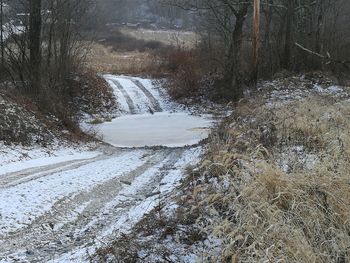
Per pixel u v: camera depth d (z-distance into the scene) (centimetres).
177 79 3759
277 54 3222
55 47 2494
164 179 1144
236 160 693
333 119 918
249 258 426
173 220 628
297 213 488
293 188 532
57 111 2050
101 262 571
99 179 1154
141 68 4500
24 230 770
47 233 766
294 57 3152
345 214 488
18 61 2200
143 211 825
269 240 445
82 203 942
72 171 1242
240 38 3225
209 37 3859
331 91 2322
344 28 3384
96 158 1580
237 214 494
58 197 959
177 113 3206
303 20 3325
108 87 3647
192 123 2748
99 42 6156
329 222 488
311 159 671
